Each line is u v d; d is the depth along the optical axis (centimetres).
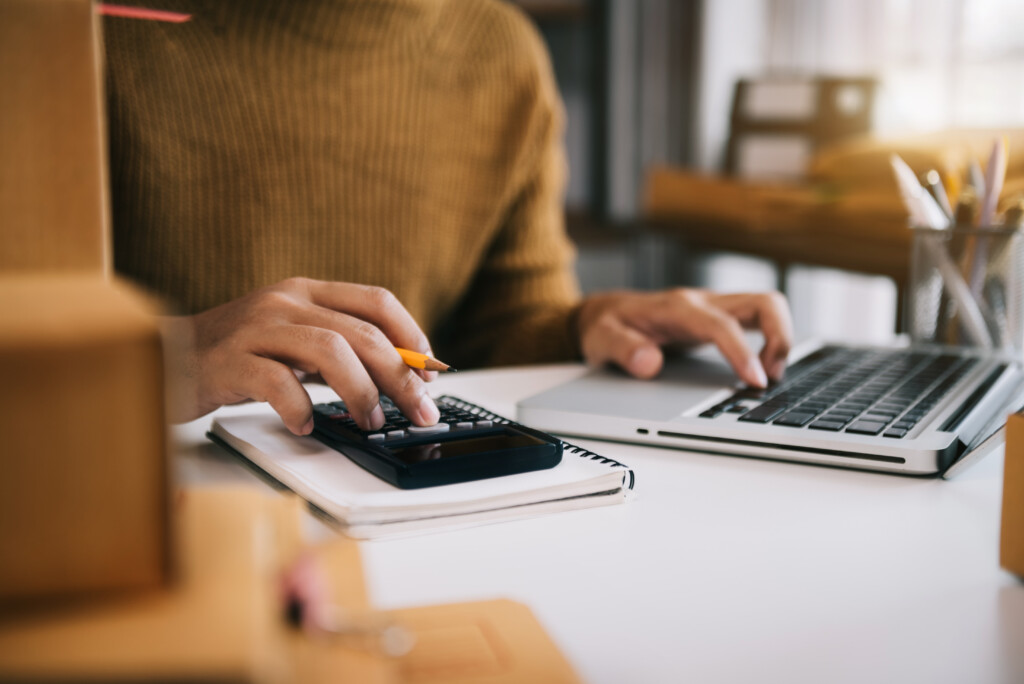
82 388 19
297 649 21
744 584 35
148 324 19
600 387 63
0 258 26
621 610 33
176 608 18
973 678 28
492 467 43
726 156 216
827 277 226
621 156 245
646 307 71
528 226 106
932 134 156
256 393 48
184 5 86
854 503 44
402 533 39
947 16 188
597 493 43
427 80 97
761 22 239
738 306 70
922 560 37
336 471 43
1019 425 34
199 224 87
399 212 96
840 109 193
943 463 48
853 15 210
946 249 74
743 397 59
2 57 26
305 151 90
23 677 16
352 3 90
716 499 45
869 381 64
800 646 30
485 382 71
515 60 104
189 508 24
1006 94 176
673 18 242
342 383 46
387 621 24
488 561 37
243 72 88
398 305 54
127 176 84
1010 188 93
